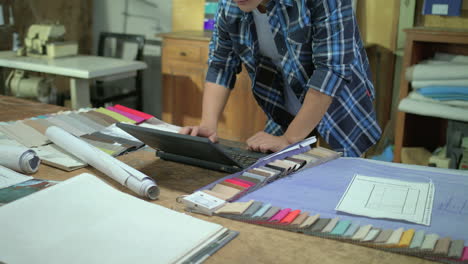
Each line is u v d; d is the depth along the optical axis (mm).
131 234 854
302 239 905
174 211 949
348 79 1392
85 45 4598
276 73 1681
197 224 903
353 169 1283
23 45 4047
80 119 1635
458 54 2918
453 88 2572
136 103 4031
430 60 2838
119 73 3480
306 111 1407
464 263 801
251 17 1515
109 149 1395
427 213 982
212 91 1691
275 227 949
